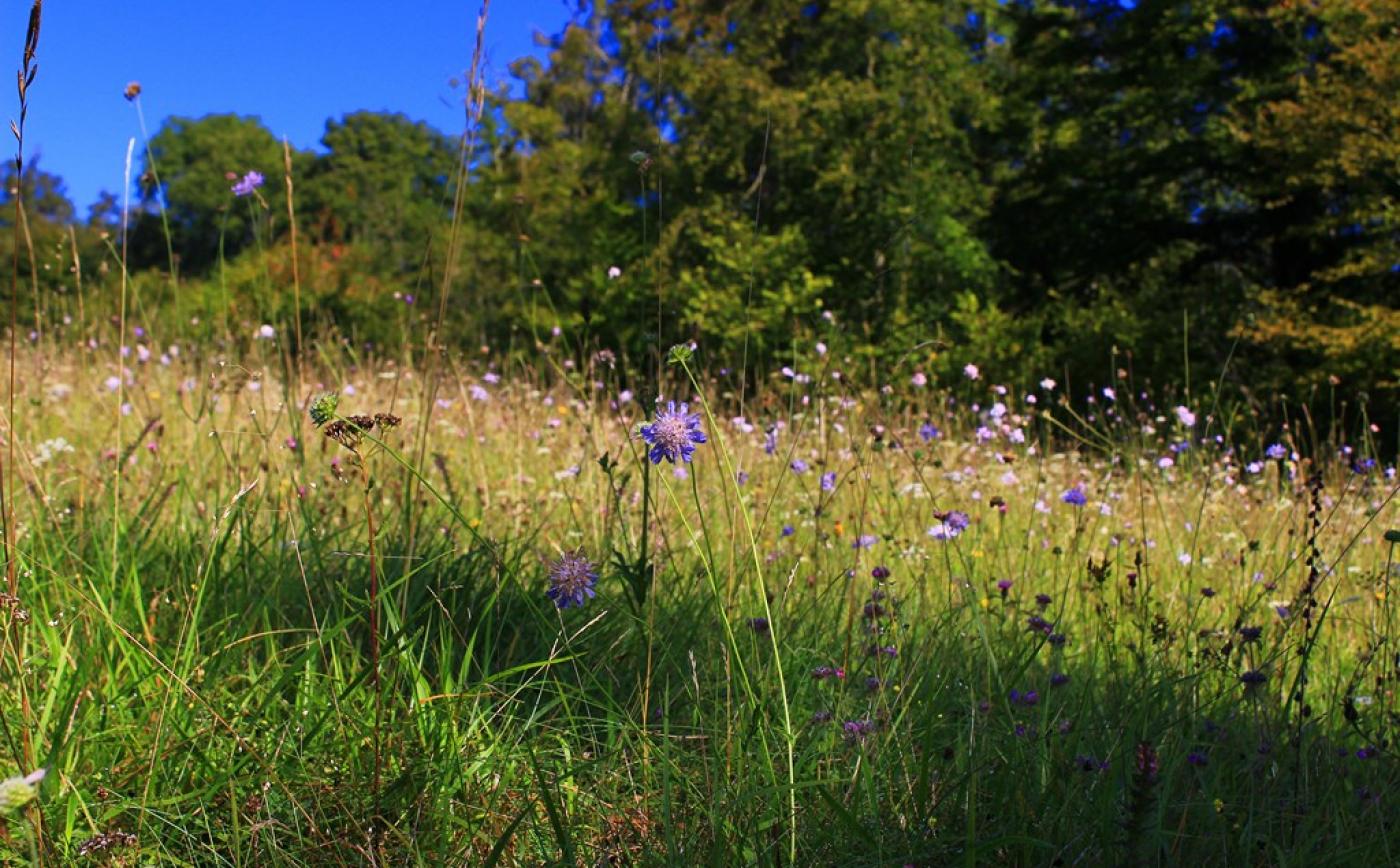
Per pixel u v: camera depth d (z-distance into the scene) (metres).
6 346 6.80
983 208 21.30
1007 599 3.03
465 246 17.36
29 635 2.28
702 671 2.56
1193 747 2.24
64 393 5.34
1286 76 18.03
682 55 18.14
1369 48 14.60
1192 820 2.00
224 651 2.25
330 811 1.92
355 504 3.58
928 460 4.02
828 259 17.81
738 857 1.70
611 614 2.71
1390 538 2.43
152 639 2.25
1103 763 2.01
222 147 39.62
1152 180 19.97
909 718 2.22
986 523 4.32
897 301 14.55
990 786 2.07
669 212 18.30
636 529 3.66
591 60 20.11
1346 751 2.23
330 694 2.09
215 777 1.93
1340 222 15.79
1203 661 2.65
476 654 2.57
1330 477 6.28
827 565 3.40
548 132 22.27
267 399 4.76
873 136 18.16
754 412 5.59
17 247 1.97
